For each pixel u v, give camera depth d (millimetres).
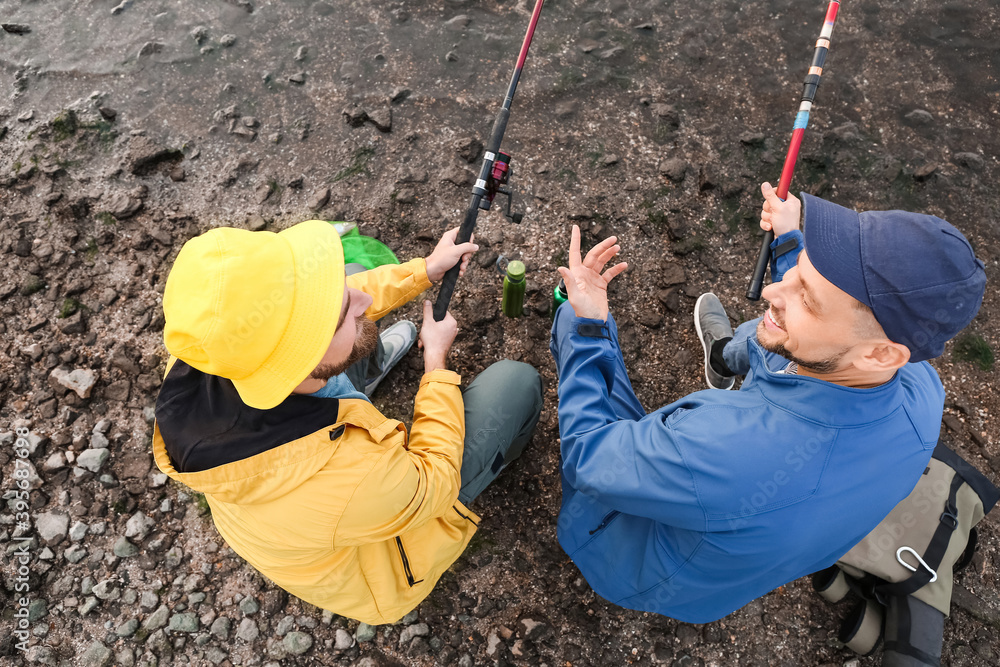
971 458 2178
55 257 2385
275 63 2746
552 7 2842
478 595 2055
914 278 917
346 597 1523
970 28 2775
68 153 2562
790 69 2732
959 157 2572
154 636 1990
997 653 1965
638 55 2760
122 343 2297
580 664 1983
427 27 2812
